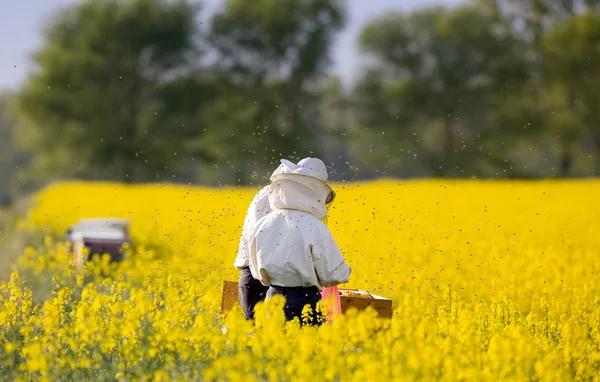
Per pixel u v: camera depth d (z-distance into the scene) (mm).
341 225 48312
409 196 76625
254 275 23344
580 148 169125
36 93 180875
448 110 185875
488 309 25188
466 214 61500
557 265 34500
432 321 23141
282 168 23500
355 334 20094
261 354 18797
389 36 196750
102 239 42938
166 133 185625
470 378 17781
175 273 33062
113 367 19578
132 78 187250
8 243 65750
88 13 188000
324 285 22875
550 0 169000
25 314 23797
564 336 22281
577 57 165750
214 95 188000
